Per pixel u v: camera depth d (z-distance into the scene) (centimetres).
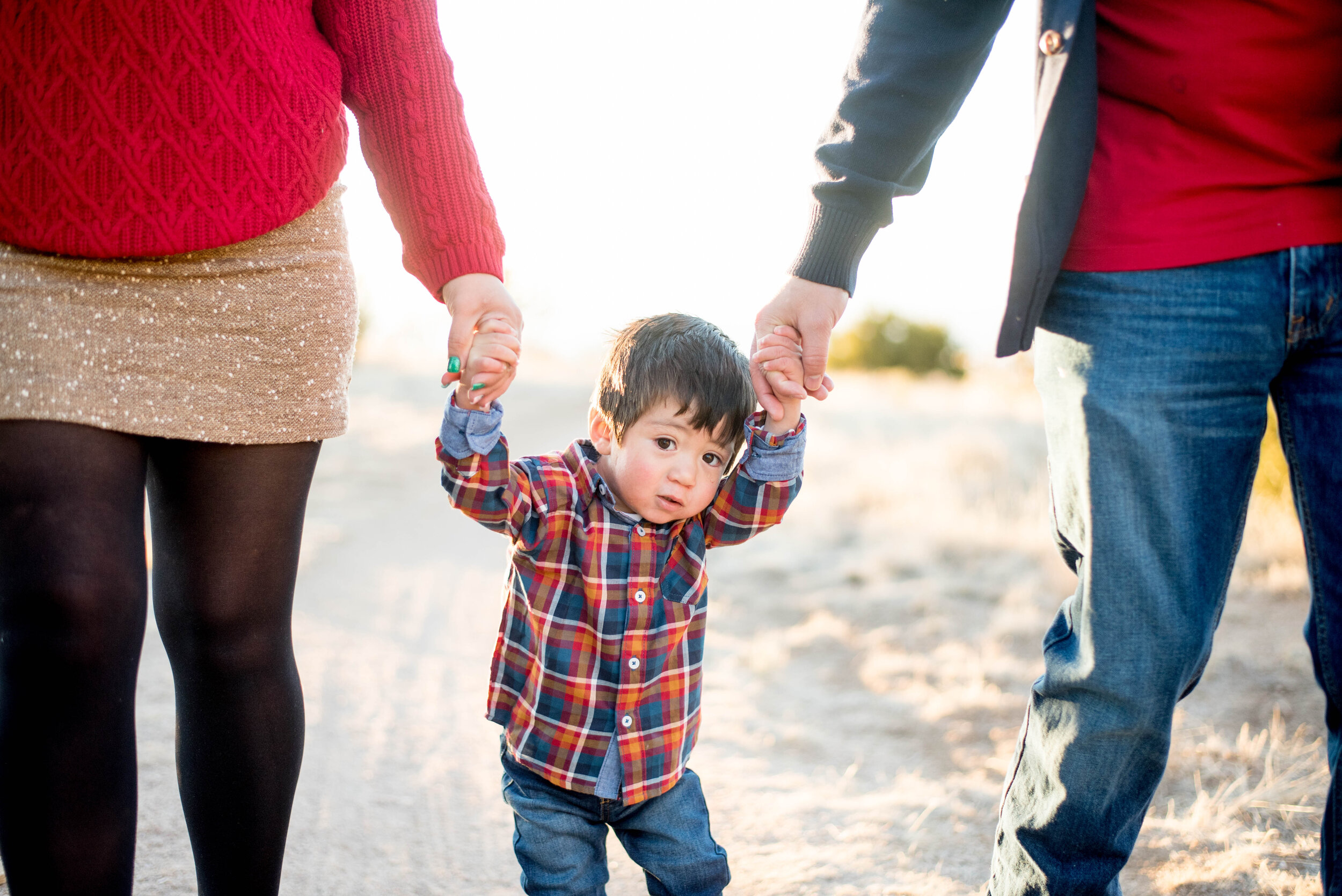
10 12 151
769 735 354
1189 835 272
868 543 659
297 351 175
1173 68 169
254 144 161
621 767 199
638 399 201
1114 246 173
